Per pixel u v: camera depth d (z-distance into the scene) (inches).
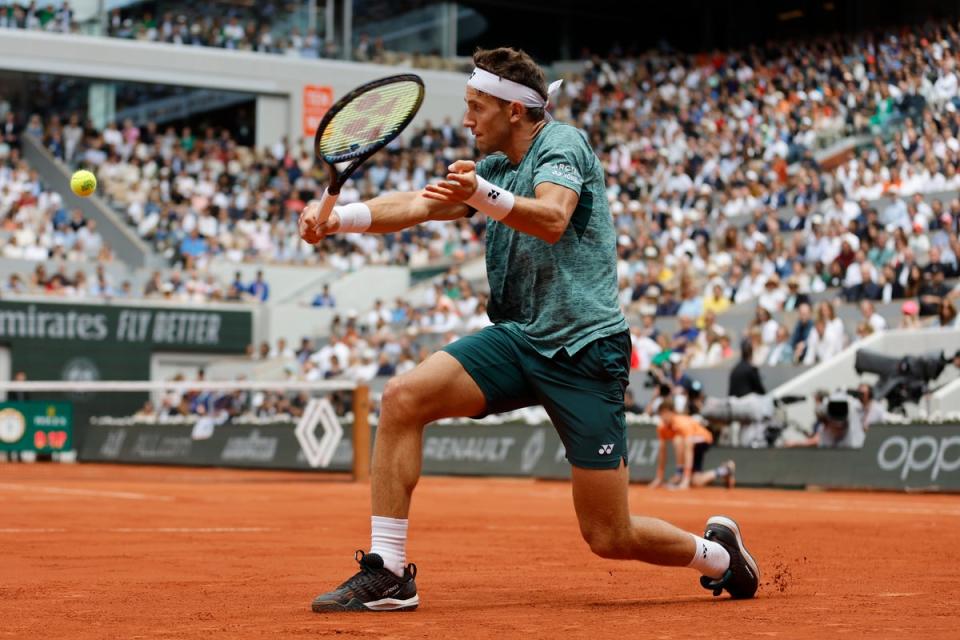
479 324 1224.8
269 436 1130.0
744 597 234.2
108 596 239.8
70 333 1398.9
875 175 1250.6
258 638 177.5
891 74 1503.4
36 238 1473.9
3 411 1226.0
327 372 1270.9
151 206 1573.6
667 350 933.8
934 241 1062.4
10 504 613.0
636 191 1515.7
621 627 187.9
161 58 1717.5
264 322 1483.8
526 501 652.7
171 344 1444.4
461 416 215.9
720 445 864.9
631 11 2123.5
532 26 2073.1
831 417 820.0
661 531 219.8
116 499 668.7
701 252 1224.2
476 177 193.6
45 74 1656.0
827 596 237.5
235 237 1573.6
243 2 1802.4
